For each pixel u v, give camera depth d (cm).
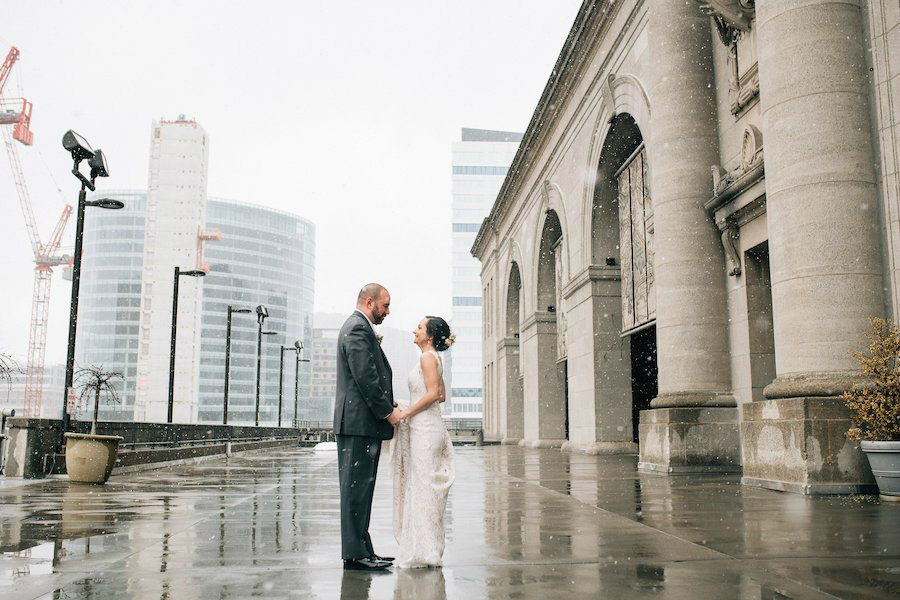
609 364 2616
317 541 625
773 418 1117
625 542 609
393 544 631
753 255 1566
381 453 554
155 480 1395
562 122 3148
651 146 1800
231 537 648
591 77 2656
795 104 1137
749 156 1473
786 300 1140
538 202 3747
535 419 3816
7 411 1527
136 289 18912
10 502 962
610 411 2602
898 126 1061
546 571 488
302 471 1702
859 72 1119
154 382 16212
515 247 4500
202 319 19325
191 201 16912
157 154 17338
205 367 19200
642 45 2112
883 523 718
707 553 553
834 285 1084
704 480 1332
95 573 486
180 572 489
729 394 1603
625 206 2559
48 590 433
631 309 2500
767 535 643
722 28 1609
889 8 1082
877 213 1097
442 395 534
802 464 1031
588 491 1103
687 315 1645
